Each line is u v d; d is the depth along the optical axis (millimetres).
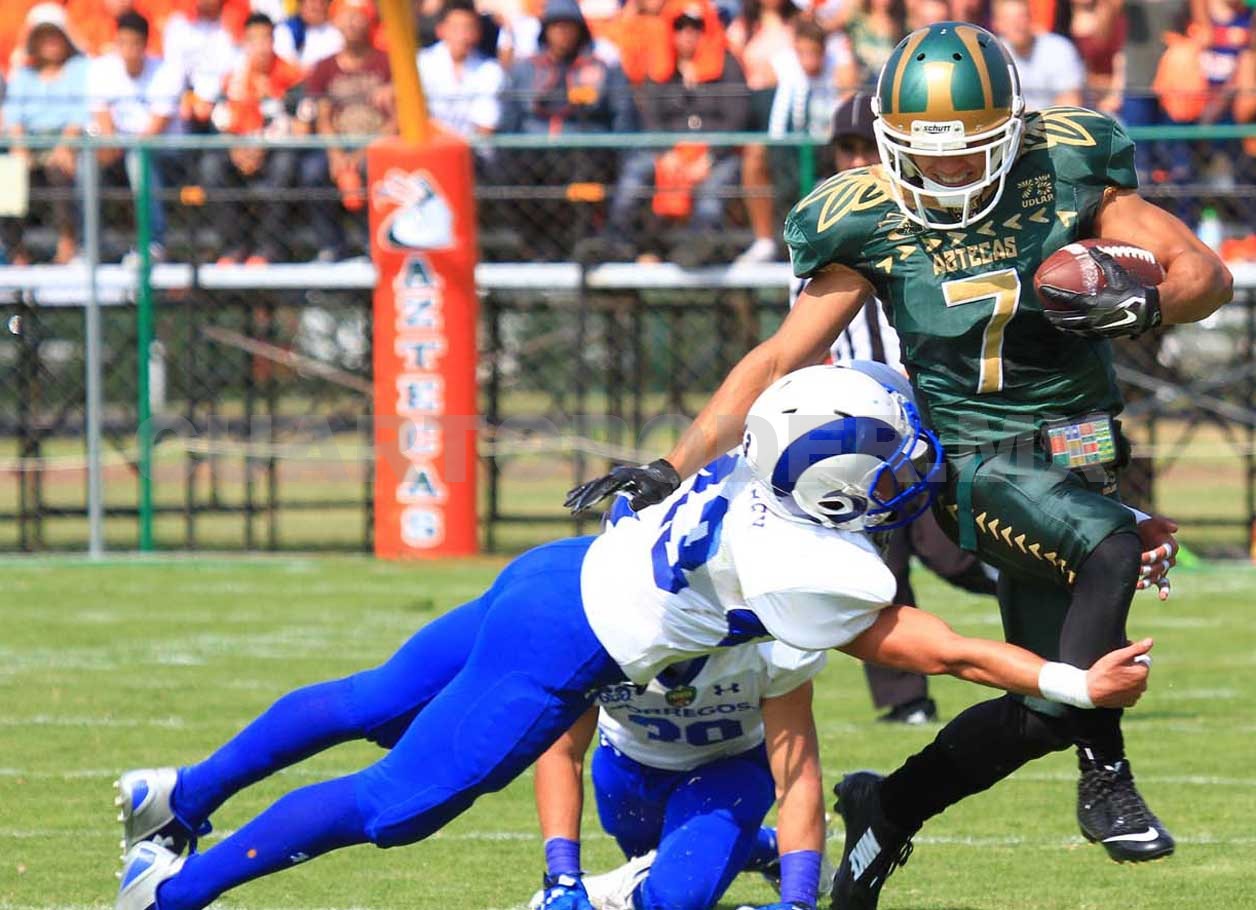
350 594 33250
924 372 14344
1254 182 37406
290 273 38125
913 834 15039
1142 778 20266
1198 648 28516
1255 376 38906
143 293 37125
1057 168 13844
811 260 14297
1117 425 14289
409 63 35062
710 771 14453
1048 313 13328
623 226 37844
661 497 13242
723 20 40844
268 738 14508
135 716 23344
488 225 38406
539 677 13297
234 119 39406
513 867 16984
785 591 12734
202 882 13719
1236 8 41125
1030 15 40000
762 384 14211
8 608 32062
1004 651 12641
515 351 44906
